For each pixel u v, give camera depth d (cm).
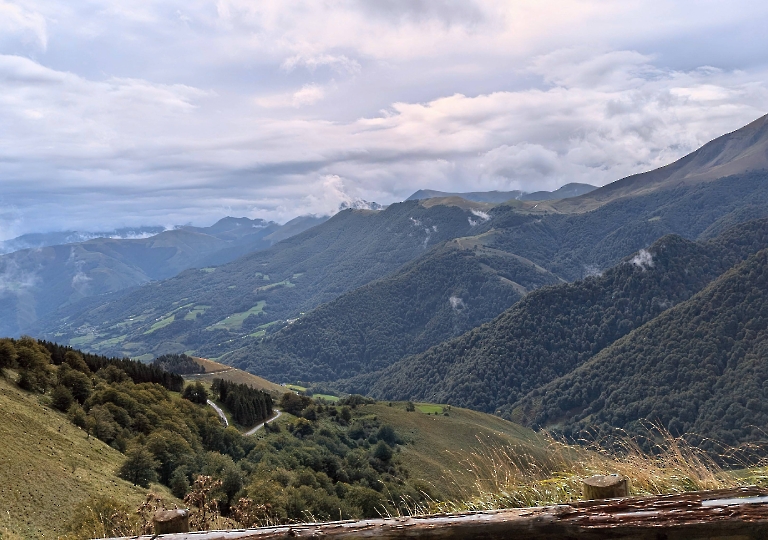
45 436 4106
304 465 4716
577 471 495
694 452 480
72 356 7238
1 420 3900
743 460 462
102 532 638
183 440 4897
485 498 489
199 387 9406
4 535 2003
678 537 164
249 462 4947
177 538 210
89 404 5788
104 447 4678
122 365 9031
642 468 475
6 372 5634
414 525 183
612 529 168
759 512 162
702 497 176
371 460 5906
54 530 2200
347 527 190
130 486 3641
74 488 3012
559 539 172
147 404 6500
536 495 475
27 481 2855
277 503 1842
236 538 197
